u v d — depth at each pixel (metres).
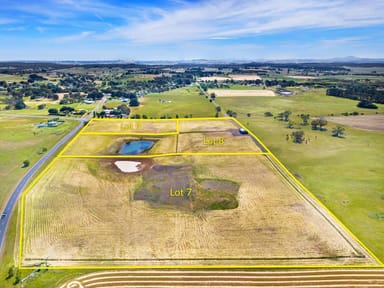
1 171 55.16
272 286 28.06
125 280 28.70
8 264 30.95
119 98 149.62
